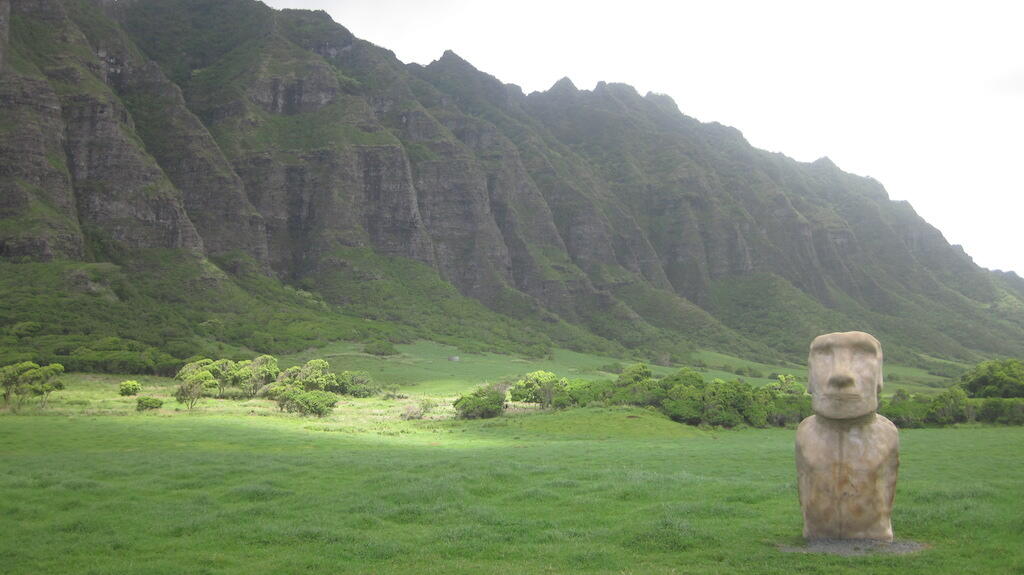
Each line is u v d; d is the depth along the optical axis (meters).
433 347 183.62
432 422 85.44
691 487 27.03
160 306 170.12
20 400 81.31
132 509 23.81
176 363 122.50
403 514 22.72
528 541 19.45
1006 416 84.00
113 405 87.12
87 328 136.62
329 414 90.75
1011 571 14.62
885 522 16.98
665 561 16.84
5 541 19.58
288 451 52.22
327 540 19.42
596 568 16.47
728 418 84.00
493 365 166.50
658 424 80.94
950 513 19.83
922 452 50.94
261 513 22.72
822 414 17.03
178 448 53.19
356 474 32.22
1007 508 20.72
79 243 179.62
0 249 166.25
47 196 185.12
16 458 41.41
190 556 17.97
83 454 45.78
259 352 152.00
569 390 101.88
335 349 163.88
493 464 34.00
